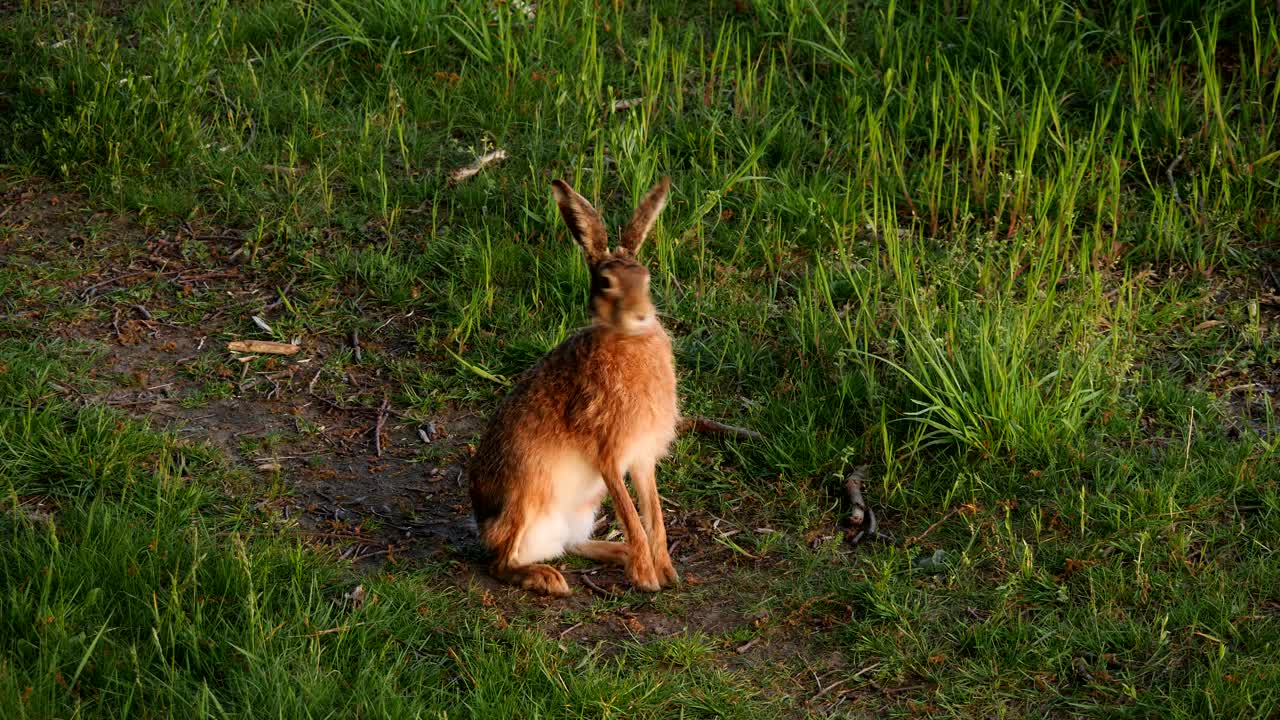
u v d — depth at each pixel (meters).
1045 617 8.11
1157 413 10.20
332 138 14.06
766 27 15.85
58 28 15.62
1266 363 10.84
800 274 12.17
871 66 14.90
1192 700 7.28
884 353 10.80
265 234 12.75
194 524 8.64
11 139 13.91
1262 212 12.66
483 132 14.11
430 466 9.88
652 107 14.15
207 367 10.89
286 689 7.10
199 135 13.84
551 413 8.30
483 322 11.52
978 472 9.51
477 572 8.70
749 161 12.99
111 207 13.06
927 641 8.00
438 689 7.34
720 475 9.73
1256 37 13.66
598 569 8.91
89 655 7.17
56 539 7.96
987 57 14.77
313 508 9.27
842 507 9.39
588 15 15.27
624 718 7.28
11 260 12.14
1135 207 12.87
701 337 11.38
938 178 12.71
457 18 15.44
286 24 15.76
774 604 8.41
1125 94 14.23
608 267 7.95
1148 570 8.46
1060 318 10.88
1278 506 8.92
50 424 9.62
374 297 11.98
